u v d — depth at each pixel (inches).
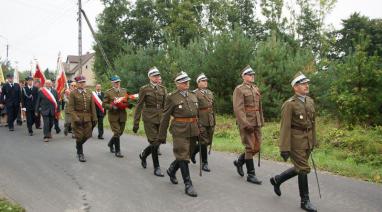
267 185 294.7
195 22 1689.2
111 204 247.0
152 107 324.5
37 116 567.5
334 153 418.6
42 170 334.3
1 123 673.6
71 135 549.0
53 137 529.7
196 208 240.1
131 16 1850.4
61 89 661.9
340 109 499.2
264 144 476.7
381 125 486.6
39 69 602.9
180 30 1702.8
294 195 269.1
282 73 685.9
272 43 745.0
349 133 457.7
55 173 324.8
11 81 588.4
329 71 630.5
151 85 327.3
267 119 679.1
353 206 249.6
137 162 370.6
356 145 426.6
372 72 478.9
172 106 275.7
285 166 361.1
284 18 1461.6
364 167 360.8
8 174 318.7
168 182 300.5
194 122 276.7
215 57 700.0
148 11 1870.1
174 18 1697.8
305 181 239.3
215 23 1665.8
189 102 276.1
